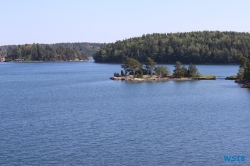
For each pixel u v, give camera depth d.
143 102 157.88
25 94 190.75
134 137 98.31
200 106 145.88
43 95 185.50
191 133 102.31
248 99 163.50
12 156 83.69
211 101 159.12
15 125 111.75
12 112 134.50
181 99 166.00
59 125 111.75
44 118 122.50
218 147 90.19
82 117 124.12
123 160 81.62
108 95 182.25
